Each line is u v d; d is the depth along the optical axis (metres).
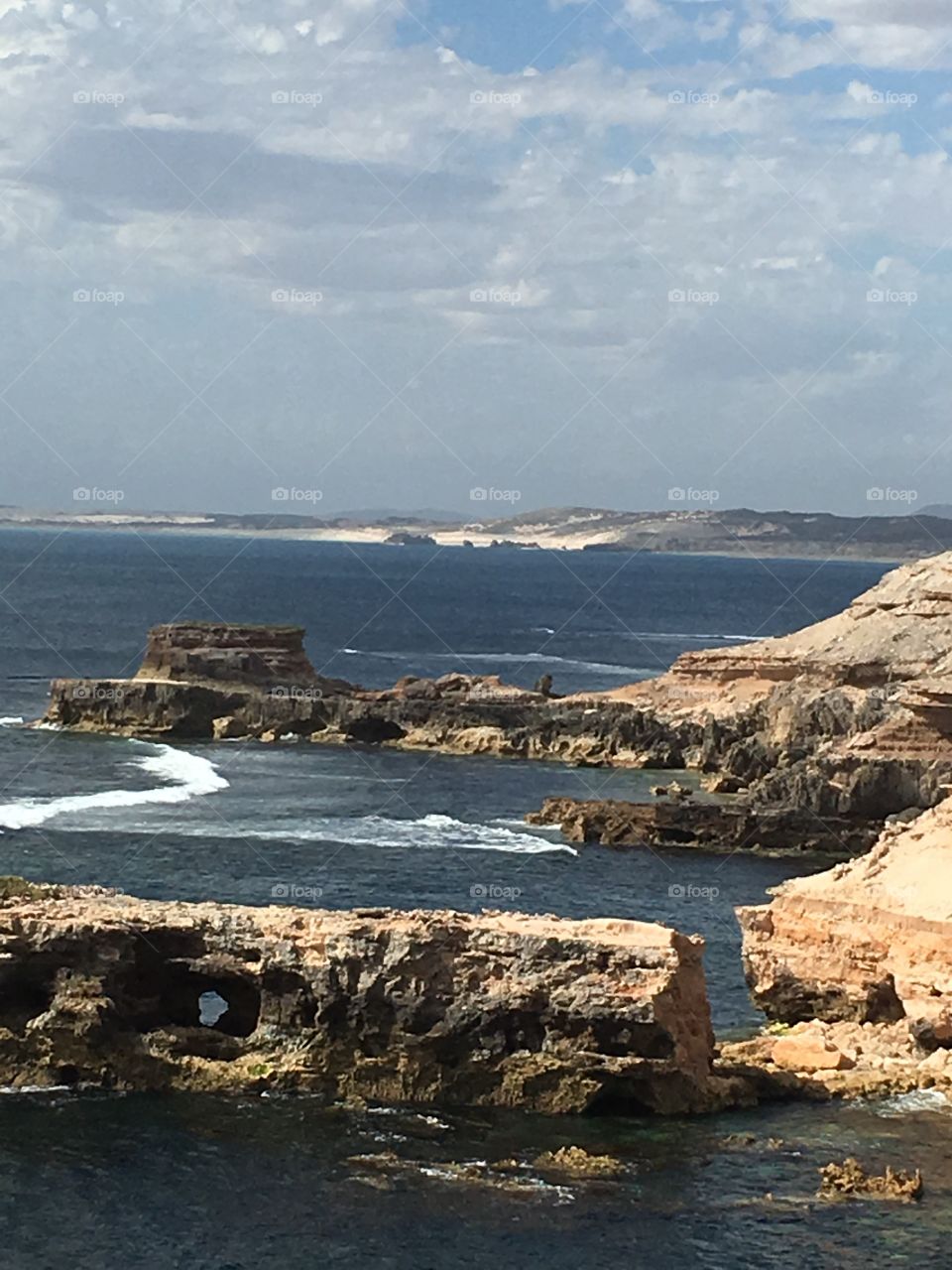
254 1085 73.88
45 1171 66.69
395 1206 64.69
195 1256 61.22
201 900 113.75
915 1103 75.38
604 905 118.31
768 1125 72.56
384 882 122.69
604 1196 65.75
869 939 83.75
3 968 74.50
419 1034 73.88
